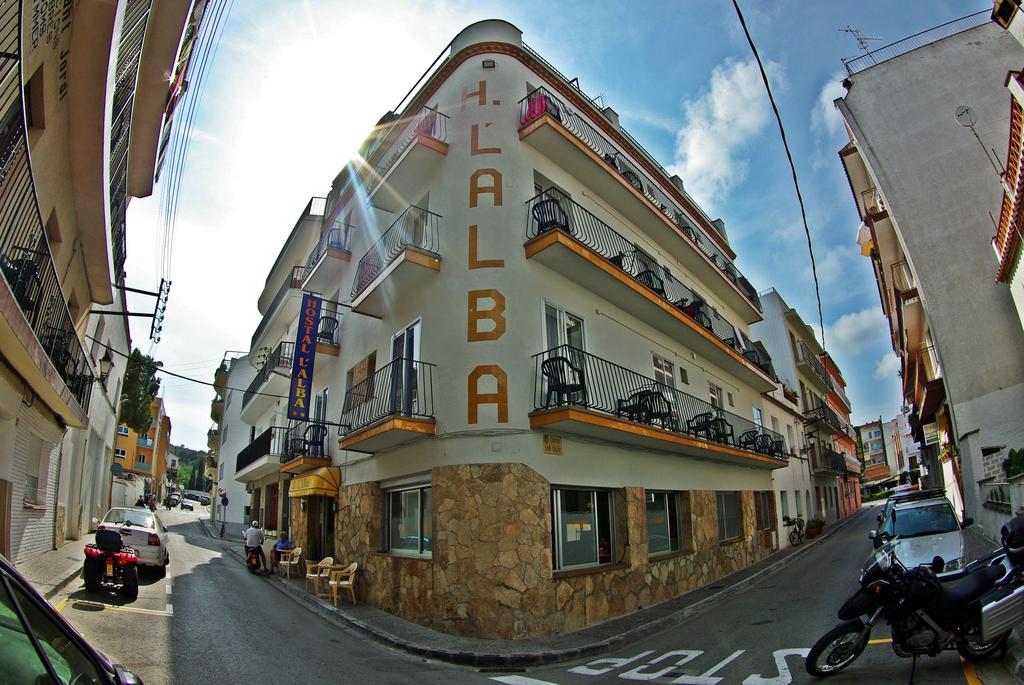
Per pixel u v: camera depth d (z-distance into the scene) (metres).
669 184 19.83
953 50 19.02
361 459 13.18
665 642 8.80
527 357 10.52
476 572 9.09
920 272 17.53
